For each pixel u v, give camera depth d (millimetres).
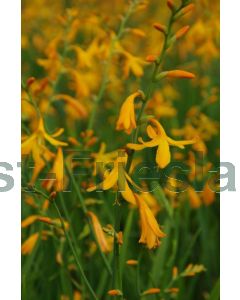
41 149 640
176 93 1149
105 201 807
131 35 1140
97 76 1007
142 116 549
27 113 832
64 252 723
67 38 882
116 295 572
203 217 877
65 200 810
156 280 743
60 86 993
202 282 877
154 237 536
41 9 1187
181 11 549
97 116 1056
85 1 1117
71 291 717
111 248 733
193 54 1157
